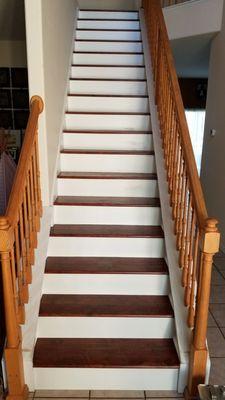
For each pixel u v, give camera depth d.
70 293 2.38
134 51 4.31
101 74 3.97
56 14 3.00
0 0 3.53
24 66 4.91
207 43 4.72
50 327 2.18
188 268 2.07
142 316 2.17
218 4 4.05
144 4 4.58
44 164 2.53
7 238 1.67
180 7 4.40
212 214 4.53
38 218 2.46
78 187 2.96
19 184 1.95
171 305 2.27
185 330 2.06
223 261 3.86
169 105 2.71
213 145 4.47
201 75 7.47
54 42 2.89
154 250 2.58
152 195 2.98
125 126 3.50
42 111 2.44
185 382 2.00
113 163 3.15
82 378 2.01
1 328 2.21
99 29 4.46
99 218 2.77
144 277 2.37
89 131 3.32
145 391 2.03
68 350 2.09
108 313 2.18
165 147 2.88
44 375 2.00
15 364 1.87
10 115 5.09
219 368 2.21
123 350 2.10
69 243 2.54
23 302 2.04
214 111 4.43
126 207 2.74
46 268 2.38
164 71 2.95
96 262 2.48
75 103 3.63
